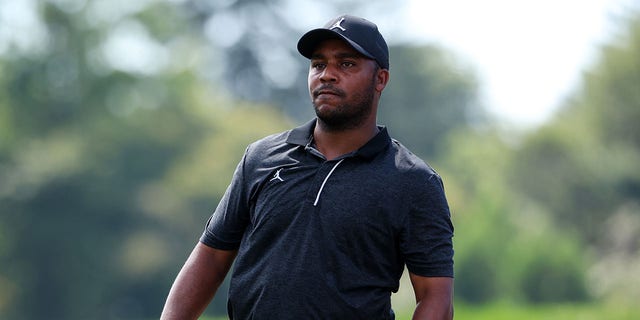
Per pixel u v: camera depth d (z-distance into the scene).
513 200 140.38
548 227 128.62
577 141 140.00
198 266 13.93
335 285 13.00
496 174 150.00
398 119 169.38
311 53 13.49
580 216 136.50
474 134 170.38
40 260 129.12
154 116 140.75
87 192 130.88
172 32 144.12
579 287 104.50
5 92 135.75
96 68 137.62
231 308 13.58
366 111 13.37
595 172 136.62
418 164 13.30
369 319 13.09
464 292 106.19
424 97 173.12
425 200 13.20
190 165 138.62
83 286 129.38
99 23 138.12
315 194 13.11
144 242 132.00
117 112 139.25
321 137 13.47
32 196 129.38
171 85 143.50
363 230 13.02
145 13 139.88
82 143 135.12
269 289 13.10
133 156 137.50
